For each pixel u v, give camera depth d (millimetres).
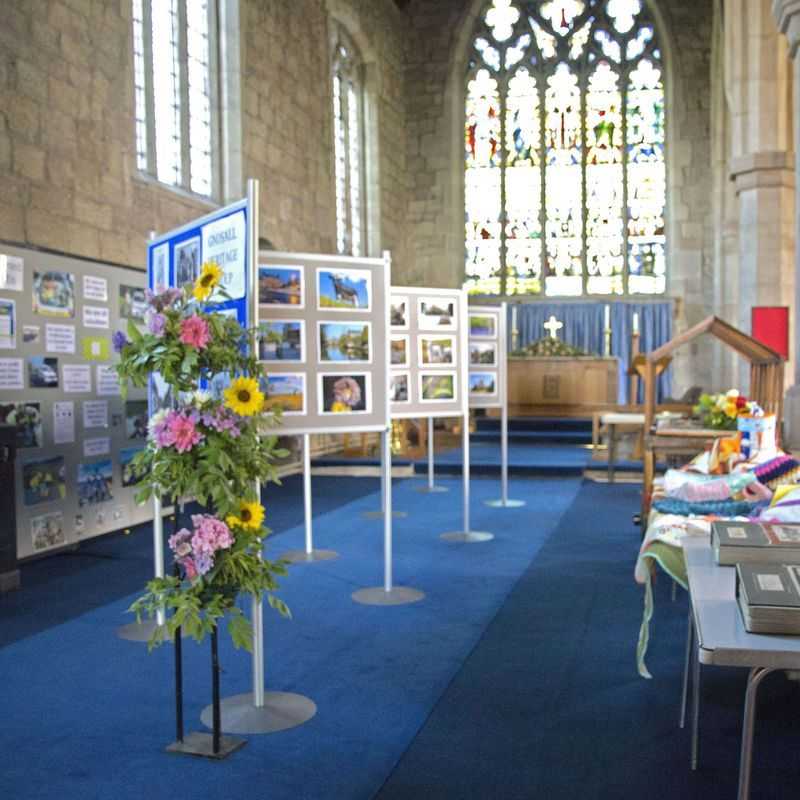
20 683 3848
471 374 8195
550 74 17828
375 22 15664
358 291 4570
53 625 4738
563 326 17406
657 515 4117
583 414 14914
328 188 13219
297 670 3990
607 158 17672
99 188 7449
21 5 6484
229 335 3125
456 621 4758
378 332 4652
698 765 2969
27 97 6547
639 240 17578
